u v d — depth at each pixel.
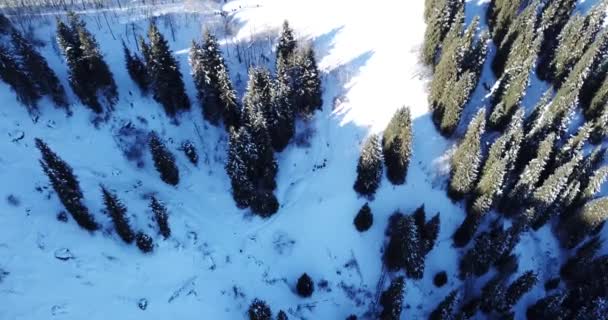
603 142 75.56
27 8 77.75
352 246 69.56
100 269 61.62
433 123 75.75
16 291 57.09
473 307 64.56
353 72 80.69
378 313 66.75
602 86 72.50
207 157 73.38
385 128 74.25
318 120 76.94
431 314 65.19
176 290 63.38
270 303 65.75
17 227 60.84
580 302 63.41
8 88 68.88
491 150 64.81
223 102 69.69
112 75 71.06
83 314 58.19
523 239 71.38
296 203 71.94
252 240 69.31
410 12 87.00
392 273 68.50
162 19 82.94
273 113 68.75
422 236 66.12
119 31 79.69
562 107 67.94
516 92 69.56
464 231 68.06
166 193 69.75
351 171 73.25
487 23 86.31
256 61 80.94
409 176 72.75
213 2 89.69
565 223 69.94
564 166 63.09
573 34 74.44
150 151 69.75
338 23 86.19
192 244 67.06
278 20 86.81
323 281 67.88
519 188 66.44
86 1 82.50
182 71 77.69
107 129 70.69
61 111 69.62
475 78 73.00
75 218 61.94
